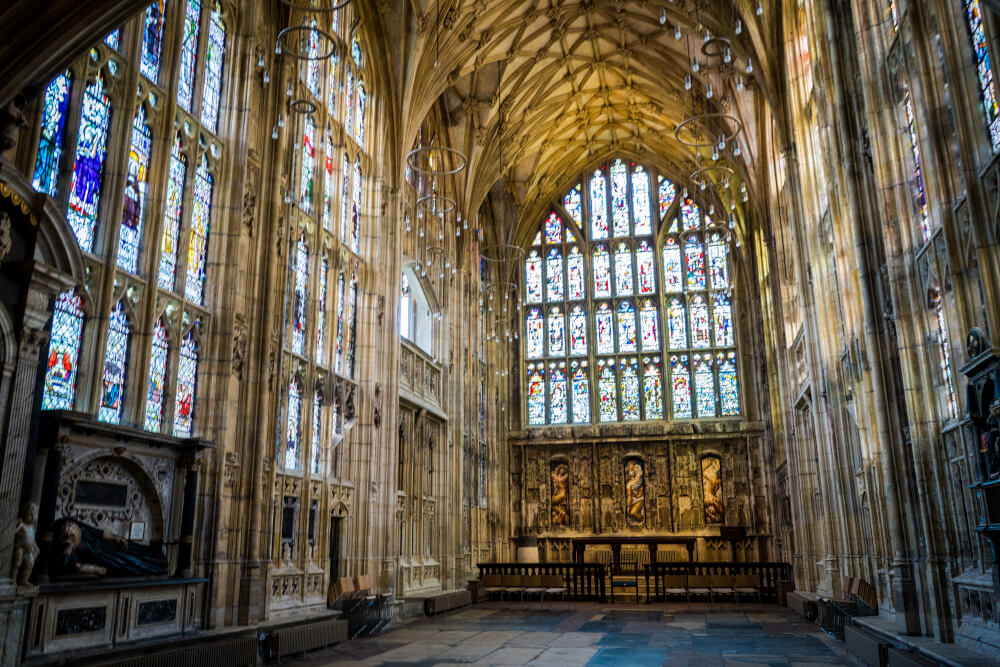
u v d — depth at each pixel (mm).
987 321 10930
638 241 42719
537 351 42688
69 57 10070
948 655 11438
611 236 43000
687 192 42375
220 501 15617
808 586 26781
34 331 10312
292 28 15898
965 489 12797
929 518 13766
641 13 30422
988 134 11211
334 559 22047
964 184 11305
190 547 14203
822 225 22141
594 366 41469
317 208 21469
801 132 23047
